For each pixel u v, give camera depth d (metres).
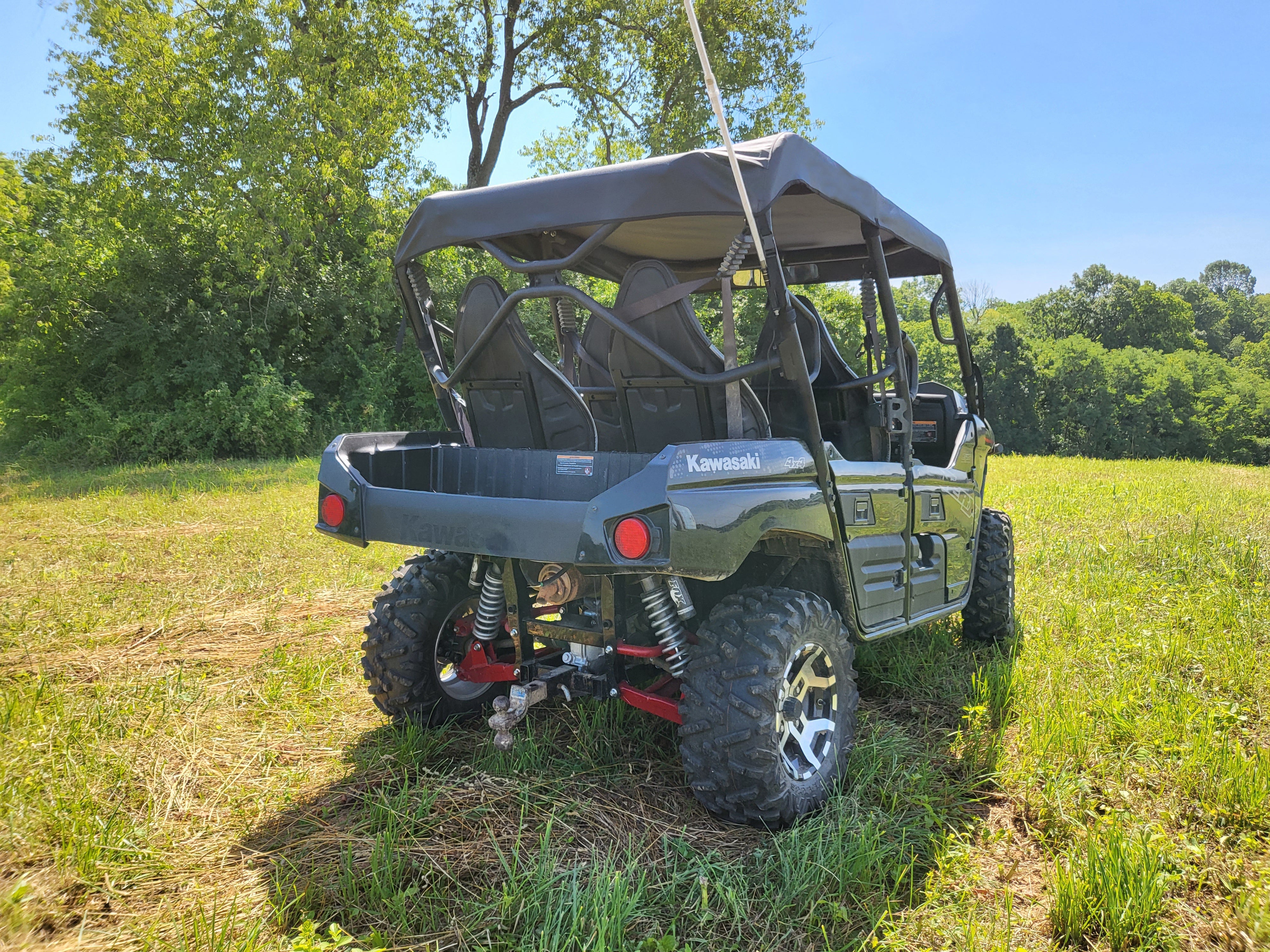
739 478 2.53
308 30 20.98
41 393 18.92
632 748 3.23
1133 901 2.14
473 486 3.50
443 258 13.60
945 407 4.85
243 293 19.70
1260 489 12.14
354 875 2.30
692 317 2.75
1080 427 38.91
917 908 2.20
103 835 2.47
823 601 2.87
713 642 2.66
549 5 21.86
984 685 3.58
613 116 24.56
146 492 11.05
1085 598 5.24
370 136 20.00
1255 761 2.90
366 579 6.08
